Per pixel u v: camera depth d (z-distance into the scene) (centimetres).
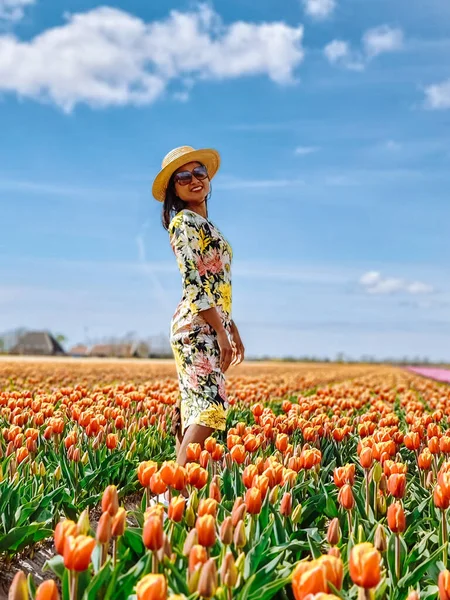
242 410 977
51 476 541
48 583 248
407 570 367
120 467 611
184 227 569
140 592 246
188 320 568
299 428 749
